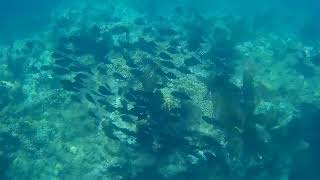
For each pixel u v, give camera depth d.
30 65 16.72
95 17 23.22
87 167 10.64
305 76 16.08
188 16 24.05
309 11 34.00
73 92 13.37
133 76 13.59
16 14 30.86
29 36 23.88
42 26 26.69
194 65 13.60
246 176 9.87
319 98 13.21
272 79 14.86
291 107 12.59
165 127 10.17
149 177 9.80
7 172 10.57
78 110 12.40
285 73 15.66
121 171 10.19
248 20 25.25
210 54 15.99
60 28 21.83
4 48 20.80
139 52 15.11
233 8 32.38
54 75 14.51
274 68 16.16
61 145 11.38
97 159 10.77
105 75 13.81
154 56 14.95
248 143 10.10
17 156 11.05
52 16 26.67
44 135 11.79
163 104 11.03
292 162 10.49
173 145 9.57
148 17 24.81
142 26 20.11
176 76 13.45
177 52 14.74
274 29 26.02
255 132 10.13
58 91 13.58
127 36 17.91
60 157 11.04
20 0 33.41
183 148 9.91
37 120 12.55
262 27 24.70
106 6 27.12
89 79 13.57
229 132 10.30
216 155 9.87
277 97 13.41
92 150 11.05
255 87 13.42
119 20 22.83
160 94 11.13
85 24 21.39
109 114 12.02
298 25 28.00
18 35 25.34
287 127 11.05
